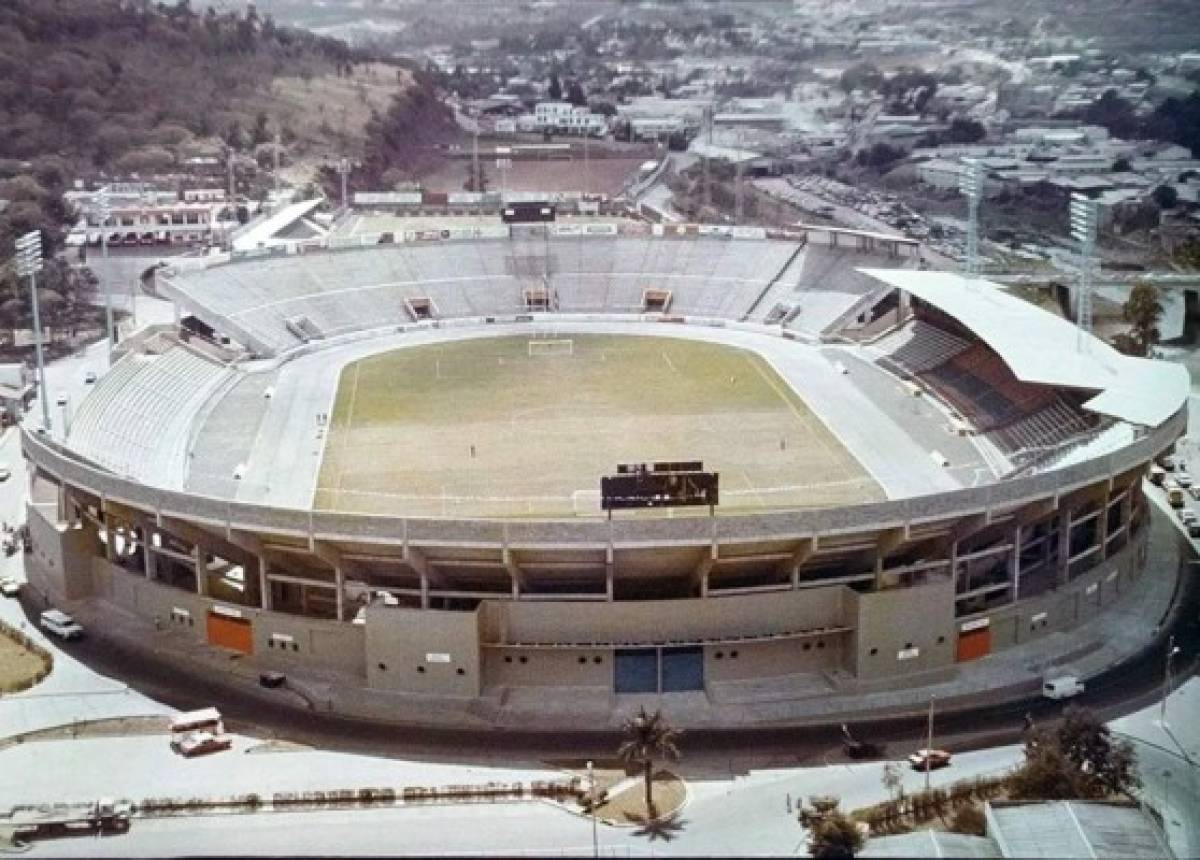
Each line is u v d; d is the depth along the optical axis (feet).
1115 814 338.95
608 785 391.45
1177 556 550.77
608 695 443.32
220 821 375.04
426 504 576.61
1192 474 636.48
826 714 430.20
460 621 436.35
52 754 411.34
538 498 581.12
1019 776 371.35
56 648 481.05
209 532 474.49
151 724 428.97
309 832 368.48
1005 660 463.42
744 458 633.61
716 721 426.92
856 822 365.40
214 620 479.82
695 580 457.68
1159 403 547.49
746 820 371.97
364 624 448.65
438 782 393.09
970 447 645.51
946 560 467.52
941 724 423.64
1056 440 606.96
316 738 419.95
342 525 440.86
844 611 449.89
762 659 449.06
